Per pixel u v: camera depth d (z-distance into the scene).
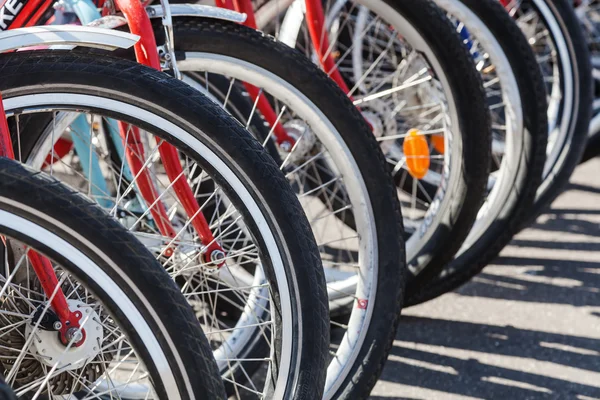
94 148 2.11
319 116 1.97
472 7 2.54
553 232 3.33
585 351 2.52
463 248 2.74
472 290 2.90
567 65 3.04
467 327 2.67
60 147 2.39
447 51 2.37
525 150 2.67
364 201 2.04
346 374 2.08
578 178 3.84
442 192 2.53
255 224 1.67
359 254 2.09
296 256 1.68
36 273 1.55
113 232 1.37
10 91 1.52
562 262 3.08
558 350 2.53
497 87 3.69
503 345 2.56
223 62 1.88
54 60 1.55
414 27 2.36
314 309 1.69
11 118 1.72
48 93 1.54
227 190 1.65
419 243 2.58
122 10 1.69
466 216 2.49
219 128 1.62
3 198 1.32
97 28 1.58
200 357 1.42
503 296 2.86
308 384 1.69
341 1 2.87
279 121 2.27
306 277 1.69
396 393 2.35
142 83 1.57
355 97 2.80
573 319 2.70
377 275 2.07
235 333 2.28
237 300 2.50
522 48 2.59
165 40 1.78
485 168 2.45
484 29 2.56
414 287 2.59
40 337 1.58
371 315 2.08
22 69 1.53
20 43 1.51
